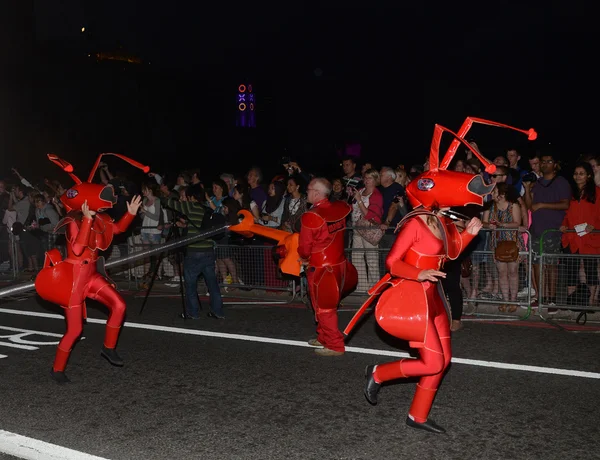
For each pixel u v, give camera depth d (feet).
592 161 26.45
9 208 41.06
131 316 26.61
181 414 15.15
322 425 14.35
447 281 22.67
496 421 14.44
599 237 24.50
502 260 23.25
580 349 20.34
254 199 34.32
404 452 12.87
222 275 32.04
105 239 18.07
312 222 19.27
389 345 21.20
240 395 16.47
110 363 19.54
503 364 18.76
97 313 26.99
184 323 25.13
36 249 39.32
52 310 27.91
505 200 25.85
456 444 13.23
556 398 15.87
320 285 19.65
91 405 15.85
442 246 13.70
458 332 22.80
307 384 17.29
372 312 26.05
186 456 12.78
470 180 13.20
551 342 21.25
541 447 13.01
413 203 14.28
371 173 28.58
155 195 34.50
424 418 13.93
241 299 30.68
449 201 13.42
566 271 24.43
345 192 30.55
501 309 26.25
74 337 17.58
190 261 25.57
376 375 14.74
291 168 32.83
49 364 19.53
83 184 17.38
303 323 24.81
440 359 13.47
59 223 17.54
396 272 13.50
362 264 28.99
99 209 17.30
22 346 21.79
